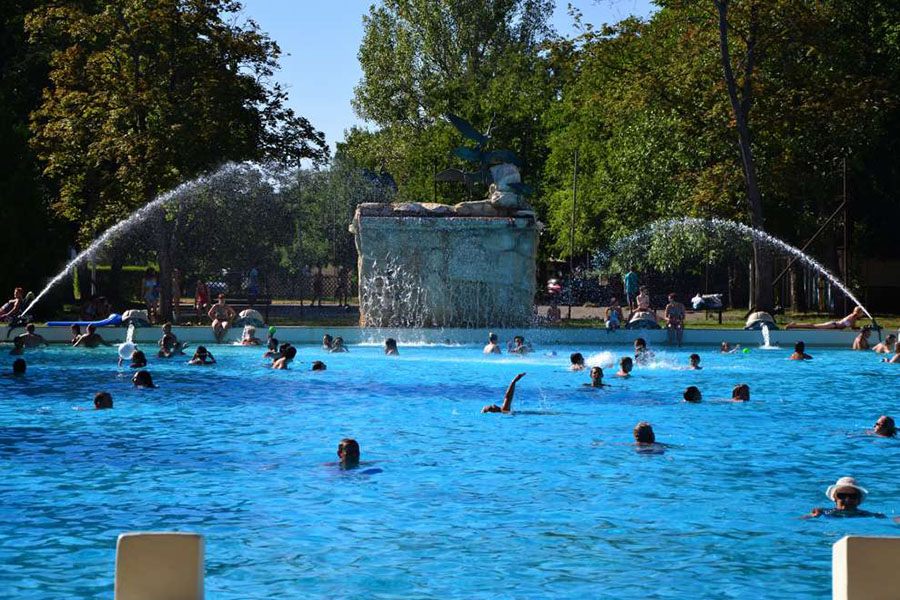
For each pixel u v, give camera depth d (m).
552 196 65.69
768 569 8.25
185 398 19.56
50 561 8.45
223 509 10.33
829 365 27.11
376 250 37.28
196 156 43.09
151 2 42.44
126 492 11.12
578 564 8.36
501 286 37.44
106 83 42.00
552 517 9.99
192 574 5.43
